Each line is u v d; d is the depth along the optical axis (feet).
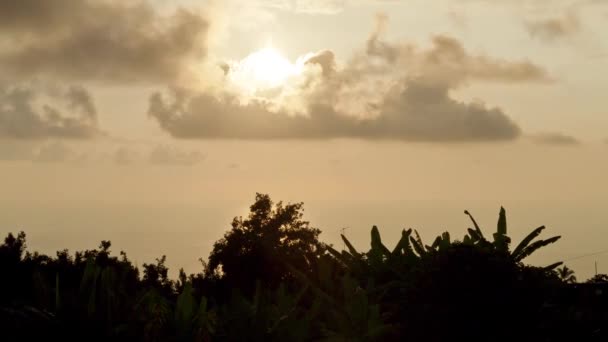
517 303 46.65
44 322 45.03
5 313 45.11
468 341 46.42
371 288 49.88
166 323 45.83
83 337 45.06
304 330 44.96
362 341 45.52
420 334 47.14
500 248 49.73
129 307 46.52
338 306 48.80
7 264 104.47
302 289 50.44
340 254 56.39
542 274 48.83
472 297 46.39
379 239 55.72
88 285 46.62
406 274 50.52
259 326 44.47
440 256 47.62
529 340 46.73
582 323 47.80
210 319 46.29
